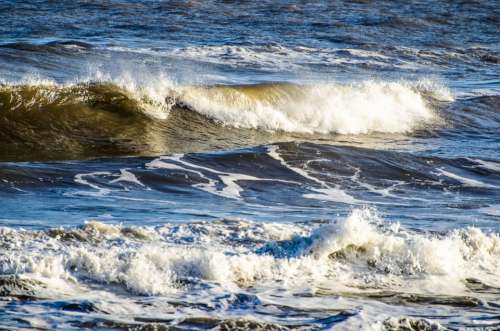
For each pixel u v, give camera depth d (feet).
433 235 114.32
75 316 72.13
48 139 195.31
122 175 160.35
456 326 75.41
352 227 97.35
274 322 73.92
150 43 419.54
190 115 225.76
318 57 404.57
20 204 130.93
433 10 606.96
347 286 87.61
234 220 113.19
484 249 103.45
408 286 89.56
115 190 148.87
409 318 75.00
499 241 105.60
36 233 97.76
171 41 432.66
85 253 85.56
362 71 373.40
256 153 182.50
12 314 71.41
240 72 333.01
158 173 163.32
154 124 215.51
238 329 71.41
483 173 189.47
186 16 533.55
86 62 323.78
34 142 192.44
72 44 370.32
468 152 218.79
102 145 195.72
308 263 92.17
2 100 204.23
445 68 407.64
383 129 247.29
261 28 498.69
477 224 133.08
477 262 99.71
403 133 247.50
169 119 220.64
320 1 630.74
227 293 81.20
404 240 99.60
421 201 158.10
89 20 501.56
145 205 137.08
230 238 104.47
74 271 83.56
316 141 225.56
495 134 259.19
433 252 96.53
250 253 95.30
